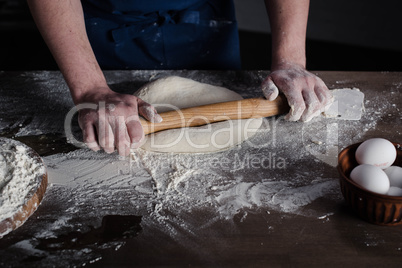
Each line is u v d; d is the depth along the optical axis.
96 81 1.24
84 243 0.87
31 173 0.99
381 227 0.89
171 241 0.87
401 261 0.81
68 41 1.26
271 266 0.81
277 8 1.45
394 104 1.38
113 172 1.07
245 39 4.01
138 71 1.59
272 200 0.98
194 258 0.83
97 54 1.72
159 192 1.01
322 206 0.96
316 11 3.87
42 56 3.55
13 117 1.31
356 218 0.92
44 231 0.90
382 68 3.41
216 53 1.77
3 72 1.58
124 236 0.88
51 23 1.24
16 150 1.05
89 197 0.99
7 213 0.88
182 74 1.57
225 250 0.84
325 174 1.06
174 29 1.69
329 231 0.88
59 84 1.50
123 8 1.63
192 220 0.92
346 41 3.84
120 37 1.67
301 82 1.23
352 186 0.85
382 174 0.86
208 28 1.72
